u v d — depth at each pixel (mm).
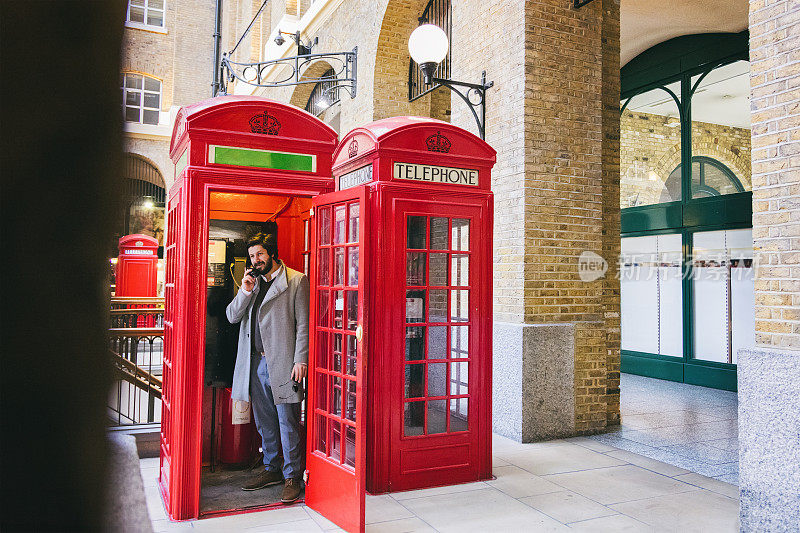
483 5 6801
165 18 19906
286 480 4398
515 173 6219
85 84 304
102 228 318
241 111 4199
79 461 329
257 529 3836
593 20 6492
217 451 5199
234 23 19359
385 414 4602
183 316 4020
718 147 9406
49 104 291
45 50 289
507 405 6211
